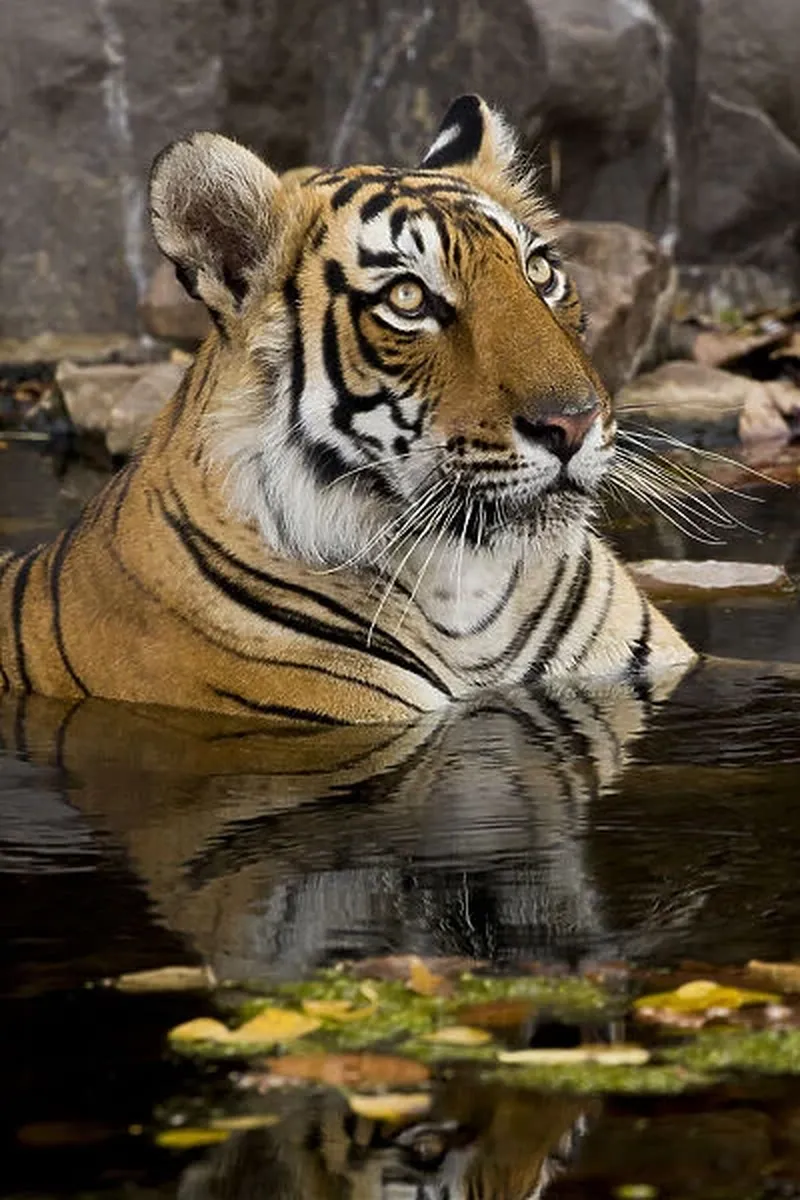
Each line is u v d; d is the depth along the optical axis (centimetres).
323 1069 623
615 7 2403
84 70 2441
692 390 1992
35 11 2433
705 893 761
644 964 695
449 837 841
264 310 1050
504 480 999
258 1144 579
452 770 948
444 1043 638
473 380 1005
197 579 1072
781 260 2459
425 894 771
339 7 2505
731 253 2467
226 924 744
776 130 2414
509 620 1108
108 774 957
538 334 1004
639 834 836
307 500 1052
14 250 2473
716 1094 602
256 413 1055
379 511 1055
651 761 952
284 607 1064
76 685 1116
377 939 726
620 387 2012
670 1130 583
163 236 1044
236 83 2480
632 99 2414
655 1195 550
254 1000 674
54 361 2344
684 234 2478
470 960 702
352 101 2512
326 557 1063
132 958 713
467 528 1035
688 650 1175
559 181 2428
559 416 984
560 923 736
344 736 1022
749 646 1198
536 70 2369
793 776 917
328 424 1040
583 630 1138
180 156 1033
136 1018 662
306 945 721
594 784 915
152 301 2330
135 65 2448
